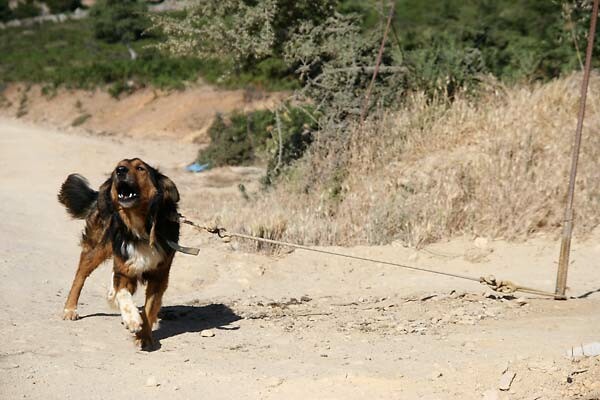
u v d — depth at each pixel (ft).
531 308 32.76
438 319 31.45
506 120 55.26
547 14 80.89
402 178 51.72
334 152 57.31
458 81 62.90
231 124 102.63
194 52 66.23
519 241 45.03
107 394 22.77
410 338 28.40
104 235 29.71
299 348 27.50
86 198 31.24
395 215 47.44
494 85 62.39
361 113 58.44
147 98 149.38
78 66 176.35
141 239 26.96
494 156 50.62
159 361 25.75
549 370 23.77
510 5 85.40
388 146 56.13
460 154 52.75
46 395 22.59
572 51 71.05
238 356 26.45
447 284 38.42
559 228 45.55
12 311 31.94
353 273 41.70
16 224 52.03
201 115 132.36
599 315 30.94
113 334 29.01
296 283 40.27
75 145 106.73
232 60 65.82
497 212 46.44
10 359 25.34
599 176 48.06
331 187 54.34
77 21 254.27
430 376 23.86
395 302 35.35
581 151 51.21
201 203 61.93
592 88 59.52
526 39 76.54
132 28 189.16
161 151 115.34
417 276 40.42
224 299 36.83
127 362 25.59
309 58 63.72
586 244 43.83
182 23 65.05
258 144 92.17
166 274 28.22
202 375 24.26
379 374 23.99
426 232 45.83
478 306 33.45
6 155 94.38
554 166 49.70
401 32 87.45
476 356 25.57
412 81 63.52
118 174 26.16
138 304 35.50
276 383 23.43
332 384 23.32
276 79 131.85
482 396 22.61
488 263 42.32
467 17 86.17
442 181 49.29
